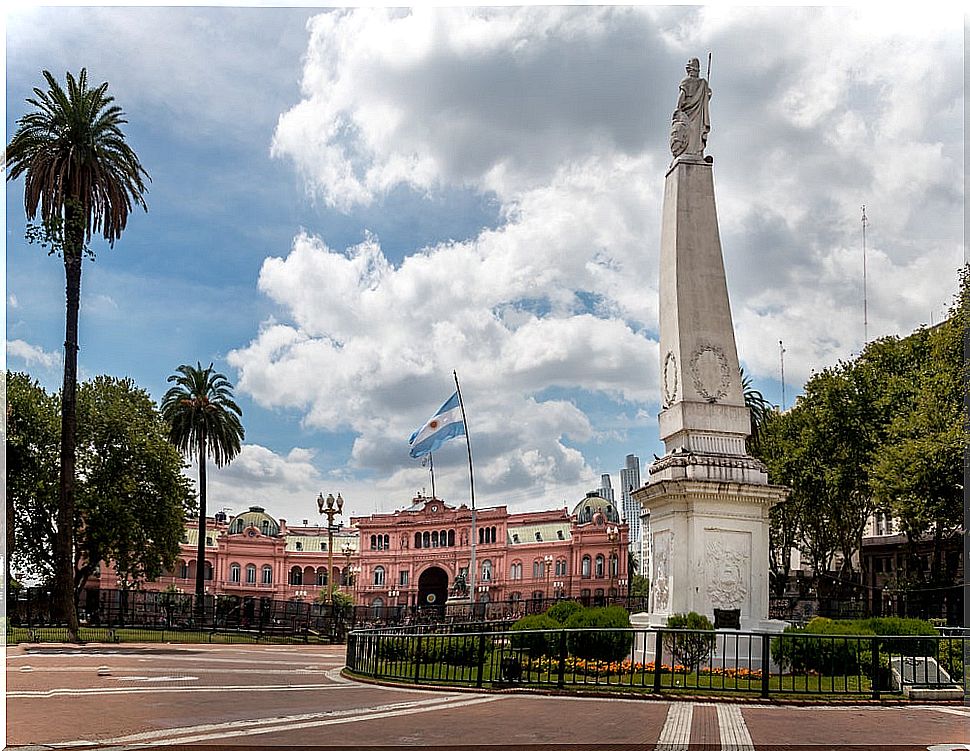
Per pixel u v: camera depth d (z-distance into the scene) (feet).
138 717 46.44
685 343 82.02
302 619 195.21
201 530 210.59
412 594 449.06
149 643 129.29
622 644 75.36
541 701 54.49
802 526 198.08
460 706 51.90
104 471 192.75
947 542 165.48
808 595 196.85
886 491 148.97
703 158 86.58
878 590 199.31
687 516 76.84
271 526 479.41
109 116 145.59
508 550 433.89
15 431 183.42
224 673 77.71
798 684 62.03
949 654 65.46
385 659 71.92
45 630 130.31
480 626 121.60
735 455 79.05
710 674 58.80
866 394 180.45
